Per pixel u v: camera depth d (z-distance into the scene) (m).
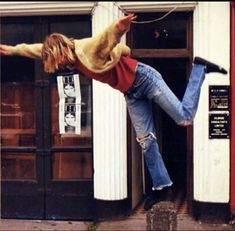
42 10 8.09
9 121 8.57
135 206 8.73
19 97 8.52
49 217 8.46
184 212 8.48
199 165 7.98
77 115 8.10
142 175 9.30
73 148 8.36
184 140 10.65
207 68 3.91
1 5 8.10
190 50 8.04
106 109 8.02
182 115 3.81
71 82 8.01
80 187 8.37
